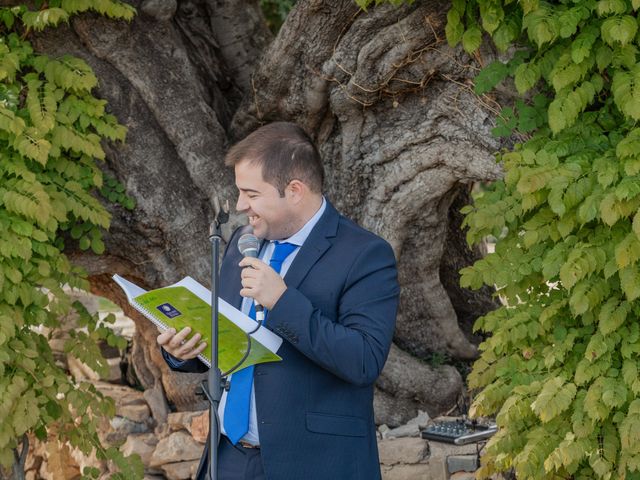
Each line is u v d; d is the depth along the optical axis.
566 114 3.89
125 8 4.93
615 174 3.73
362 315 2.81
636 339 3.93
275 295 2.69
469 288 6.30
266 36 6.21
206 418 5.34
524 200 3.91
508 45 4.06
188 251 5.28
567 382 4.14
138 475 4.86
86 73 4.80
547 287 4.34
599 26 3.88
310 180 2.92
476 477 4.50
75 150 4.71
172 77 5.31
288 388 2.85
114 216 5.16
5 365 4.44
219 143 5.42
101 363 4.97
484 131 4.64
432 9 4.48
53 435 5.99
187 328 2.77
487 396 4.28
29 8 4.91
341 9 4.69
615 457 3.97
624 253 3.71
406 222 5.28
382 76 4.76
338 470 2.84
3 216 4.42
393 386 5.64
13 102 4.59
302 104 5.16
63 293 4.57
